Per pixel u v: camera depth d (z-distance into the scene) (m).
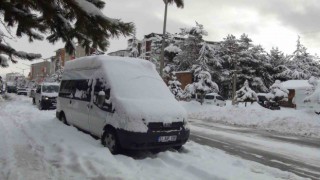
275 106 33.44
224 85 55.59
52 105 22.16
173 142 8.55
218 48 57.84
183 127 8.73
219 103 36.41
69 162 6.88
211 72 49.34
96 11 4.39
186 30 56.03
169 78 44.09
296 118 18.84
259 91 56.44
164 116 8.33
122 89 8.77
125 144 7.94
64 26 5.50
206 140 12.45
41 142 8.93
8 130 10.88
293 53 68.75
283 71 60.56
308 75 64.38
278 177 7.38
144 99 8.69
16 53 7.66
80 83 10.69
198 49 50.28
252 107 24.00
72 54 7.02
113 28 4.50
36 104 24.56
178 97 34.97
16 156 7.37
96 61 9.91
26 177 5.89
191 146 9.98
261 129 17.83
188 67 50.56
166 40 56.06
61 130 10.48
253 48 57.78
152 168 7.12
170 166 7.42
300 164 9.02
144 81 9.38
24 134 10.12
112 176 6.04
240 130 16.70
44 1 4.51
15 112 17.44
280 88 33.31
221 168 7.35
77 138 9.31
